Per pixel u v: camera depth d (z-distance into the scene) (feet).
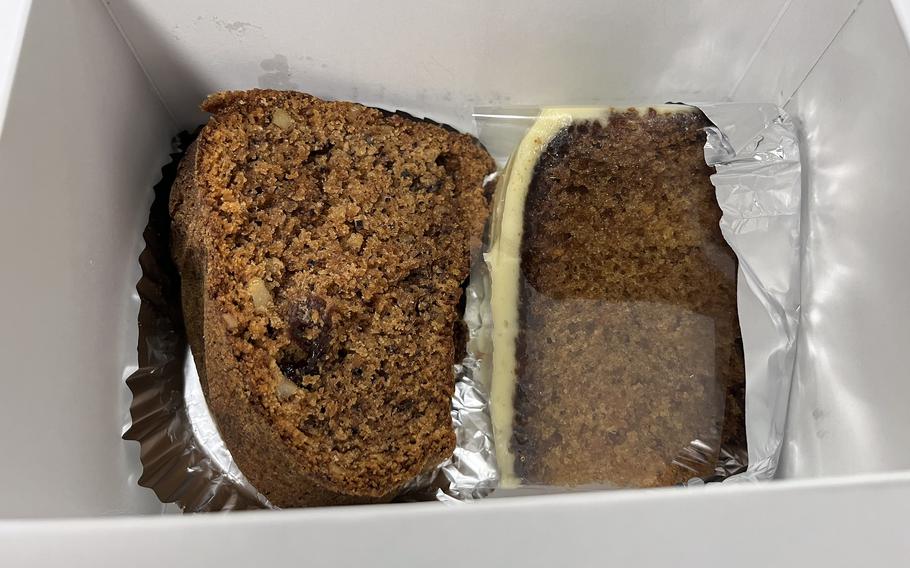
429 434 0.45
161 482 0.47
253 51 0.49
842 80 0.46
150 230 0.50
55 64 0.41
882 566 0.30
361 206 0.47
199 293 0.49
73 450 0.39
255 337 0.42
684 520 0.30
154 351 0.49
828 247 0.47
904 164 0.41
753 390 0.47
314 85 0.52
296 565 0.28
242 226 0.43
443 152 0.51
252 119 0.46
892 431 0.40
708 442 0.46
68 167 0.42
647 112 0.48
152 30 0.47
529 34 0.50
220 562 0.28
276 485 0.45
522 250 0.46
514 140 0.52
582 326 0.46
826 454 0.44
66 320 0.41
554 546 0.29
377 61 0.51
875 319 0.42
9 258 0.36
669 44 0.51
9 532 0.28
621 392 0.46
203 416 0.50
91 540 0.28
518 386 0.46
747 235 0.48
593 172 0.47
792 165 0.49
